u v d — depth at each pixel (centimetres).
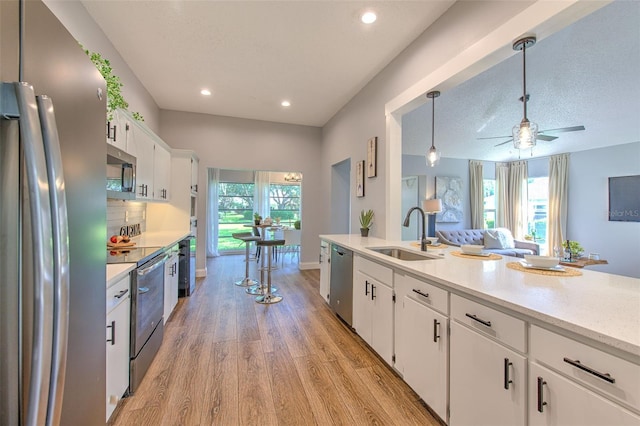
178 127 500
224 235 821
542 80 316
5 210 60
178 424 163
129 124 262
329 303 347
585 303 114
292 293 415
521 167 735
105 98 112
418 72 274
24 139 62
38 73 70
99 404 107
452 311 151
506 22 183
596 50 258
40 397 63
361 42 287
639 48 255
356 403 182
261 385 199
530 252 616
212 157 520
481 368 133
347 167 545
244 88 403
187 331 284
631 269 547
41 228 63
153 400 182
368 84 379
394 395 190
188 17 253
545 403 105
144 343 205
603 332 87
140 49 303
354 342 264
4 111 60
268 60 325
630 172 553
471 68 215
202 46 298
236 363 226
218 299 384
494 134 522
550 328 104
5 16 60
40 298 63
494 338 126
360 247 274
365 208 384
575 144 573
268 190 843
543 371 106
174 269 329
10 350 61
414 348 183
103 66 193
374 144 356
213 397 186
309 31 271
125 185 243
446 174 710
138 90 373
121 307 172
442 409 158
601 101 369
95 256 102
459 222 716
